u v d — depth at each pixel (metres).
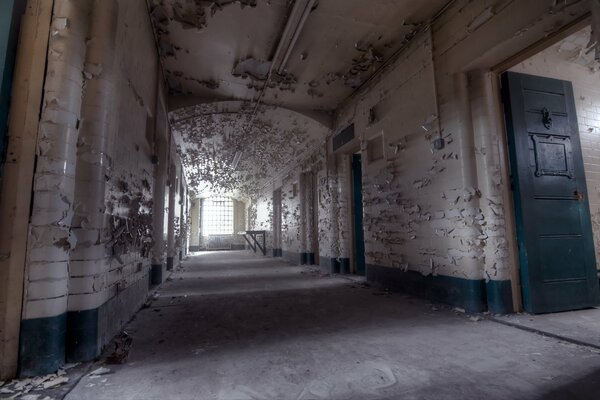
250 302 4.07
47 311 1.90
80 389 1.72
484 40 3.15
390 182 4.75
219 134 7.89
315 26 4.09
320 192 7.51
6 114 1.94
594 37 2.24
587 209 3.54
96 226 2.16
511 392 1.64
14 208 1.89
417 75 4.19
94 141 2.17
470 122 3.44
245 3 3.70
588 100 4.01
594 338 2.39
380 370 1.93
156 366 2.04
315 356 2.19
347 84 5.66
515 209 3.29
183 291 4.92
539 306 3.16
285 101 6.33
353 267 6.67
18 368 1.83
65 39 2.06
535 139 3.40
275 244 11.91
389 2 3.67
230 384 1.78
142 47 3.45
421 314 3.30
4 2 1.98
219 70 5.21
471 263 3.30
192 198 17.48
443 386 1.72
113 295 2.57
